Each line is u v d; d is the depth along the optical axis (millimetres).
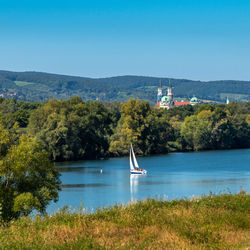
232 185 135125
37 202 66625
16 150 72375
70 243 24734
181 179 155250
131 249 23922
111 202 103125
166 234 27250
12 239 26266
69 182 148000
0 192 69062
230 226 30609
